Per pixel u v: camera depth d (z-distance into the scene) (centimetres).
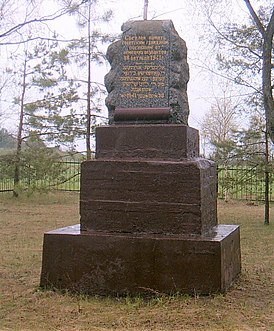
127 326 480
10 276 690
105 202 627
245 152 1403
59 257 608
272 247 1006
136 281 583
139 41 680
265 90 1285
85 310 532
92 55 2080
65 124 2105
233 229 676
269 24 1288
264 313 518
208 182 654
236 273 678
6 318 507
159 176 613
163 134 637
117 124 671
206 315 506
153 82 673
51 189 1877
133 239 588
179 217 606
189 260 572
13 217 1507
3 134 2161
